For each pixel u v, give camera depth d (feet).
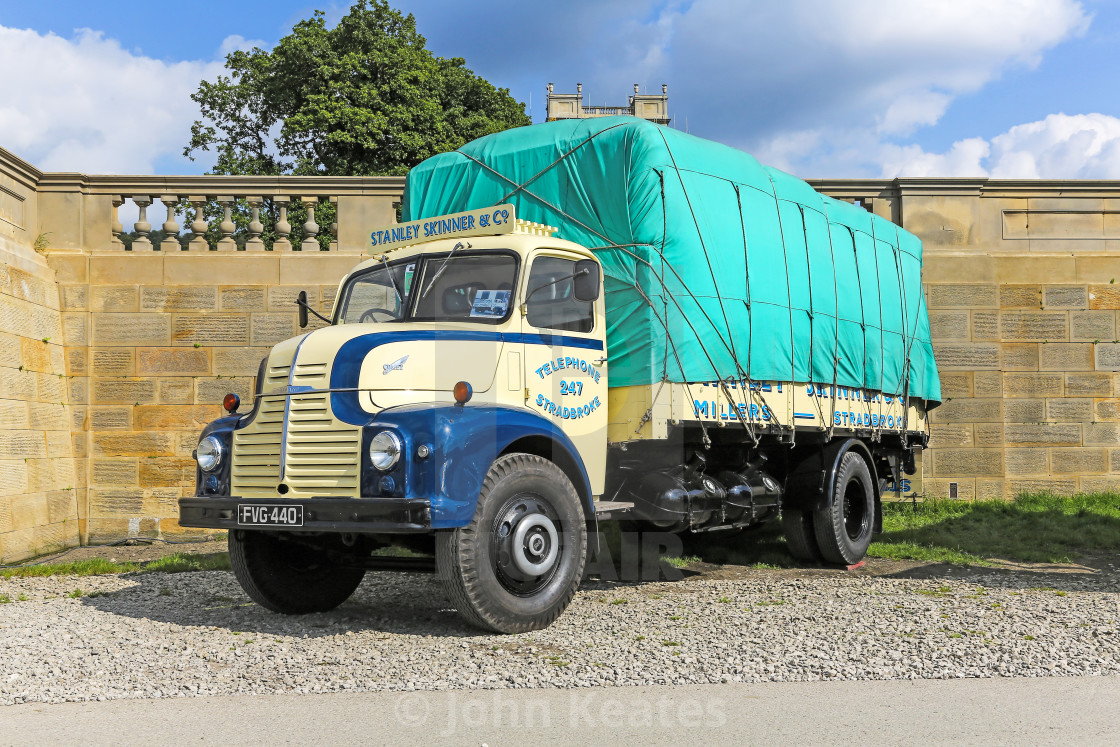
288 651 18.01
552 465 20.61
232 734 12.91
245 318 41.78
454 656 17.33
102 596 25.76
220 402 41.37
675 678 15.64
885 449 36.24
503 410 19.99
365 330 20.47
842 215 32.91
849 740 12.45
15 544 35.78
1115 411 46.03
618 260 24.64
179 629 20.47
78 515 40.68
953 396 45.03
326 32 86.12
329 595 23.12
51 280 40.70
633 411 24.22
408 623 21.16
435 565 20.75
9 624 21.24
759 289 27.43
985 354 45.19
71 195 41.83
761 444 29.04
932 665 16.40
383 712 13.89
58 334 40.73
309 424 19.75
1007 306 45.98
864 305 33.19
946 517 40.75
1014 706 13.99
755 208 27.94
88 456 41.01
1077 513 40.57
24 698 14.79
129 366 41.34
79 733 13.01
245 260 41.96
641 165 24.49
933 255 45.14
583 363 23.62
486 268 22.63
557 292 23.24
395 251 24.54
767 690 15.02
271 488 20.18
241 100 89.51
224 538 41.14
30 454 37.37
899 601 22.62
